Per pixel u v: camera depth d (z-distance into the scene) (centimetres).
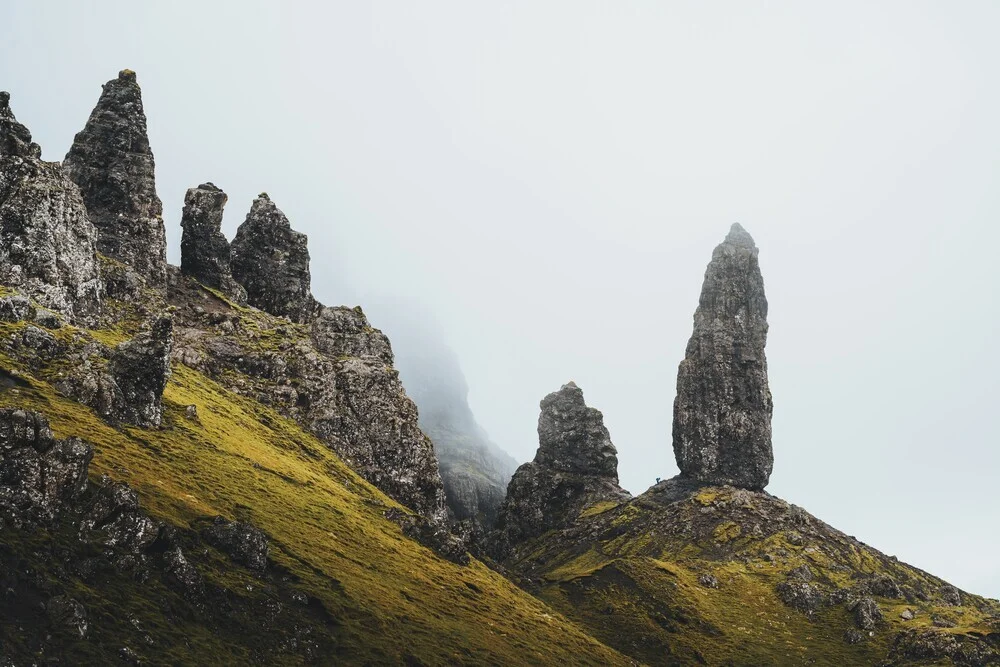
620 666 13425
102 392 11375
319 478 15362
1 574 6456
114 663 6444
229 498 10956
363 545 12625
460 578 13888
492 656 10862
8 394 10069
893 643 19050
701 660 17625
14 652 5966
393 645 9481
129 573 7519
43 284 14500
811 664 18262
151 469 10275
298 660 8194
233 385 18438
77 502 7762
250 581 8850
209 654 7325
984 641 18300
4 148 15275
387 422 19962
